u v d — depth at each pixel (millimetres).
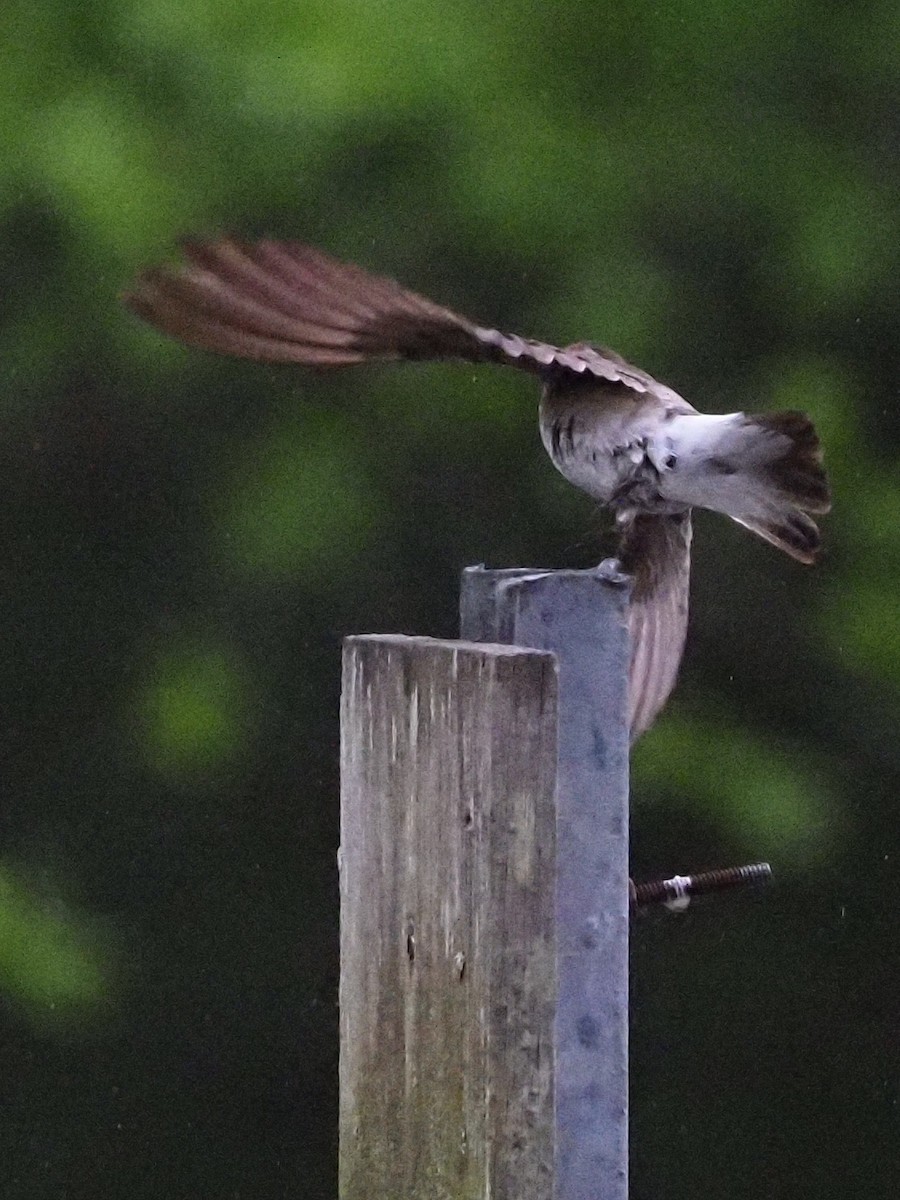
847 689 15180
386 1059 5055
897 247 14445
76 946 16078
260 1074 16938
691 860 15102
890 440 14648
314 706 15219
